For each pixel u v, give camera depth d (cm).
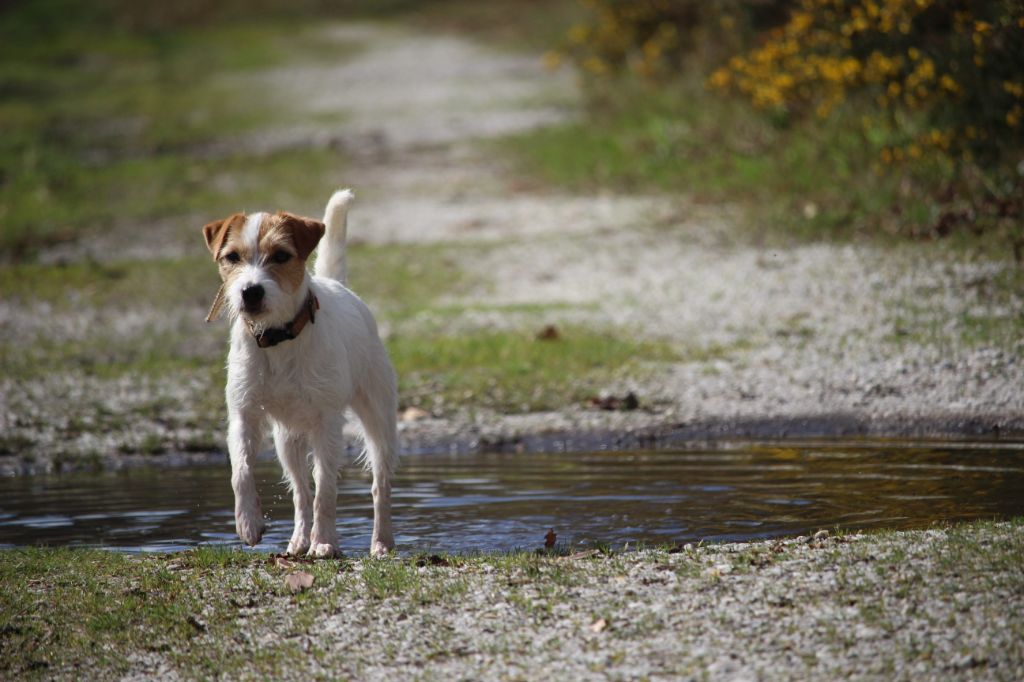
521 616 612
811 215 1834
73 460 1127
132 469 1099
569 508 879
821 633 561
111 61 4825
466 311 1611
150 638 621
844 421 1145
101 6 6091
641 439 1141
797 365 1295
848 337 1361
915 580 610
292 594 669
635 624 591
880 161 1888
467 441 1160
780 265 1666
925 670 520
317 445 779
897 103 1983
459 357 1402
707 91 2628
